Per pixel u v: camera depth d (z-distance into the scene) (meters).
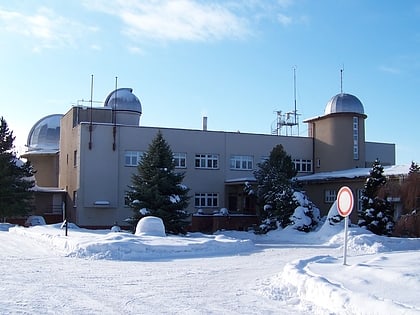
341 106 49.81
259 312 9.48
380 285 10.25
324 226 34.19
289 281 12.17
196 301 10.65
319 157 52.12
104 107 51.25
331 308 9.27
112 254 20.06
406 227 30.12
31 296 11.00
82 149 44.88
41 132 65.31
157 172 36.00
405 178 31.27
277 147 41.66
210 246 23.09
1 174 42.75
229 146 49.81
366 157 58.59
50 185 63.06
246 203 48.16
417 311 7.79
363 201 34.03
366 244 26.56
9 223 46.19
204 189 48.53
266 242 32.12
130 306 10.01
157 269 16.47
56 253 21.22
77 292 11.66
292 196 38.38
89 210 44.75
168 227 34.97
